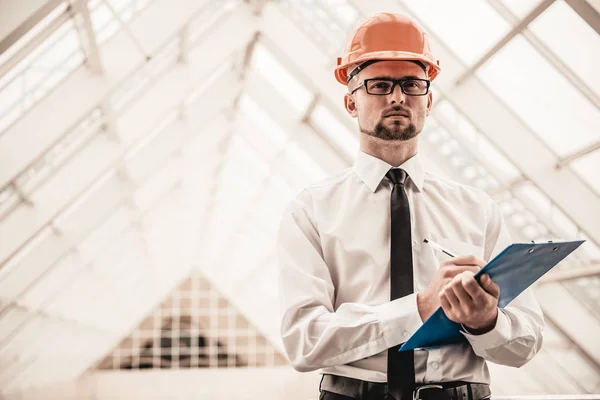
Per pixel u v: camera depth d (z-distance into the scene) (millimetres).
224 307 20719
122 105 6961
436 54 6039
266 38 7508
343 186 1887
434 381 1656
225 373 19188
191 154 10523
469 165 7270
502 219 1947
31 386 12789
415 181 1839
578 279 7590
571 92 5219
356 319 1618
